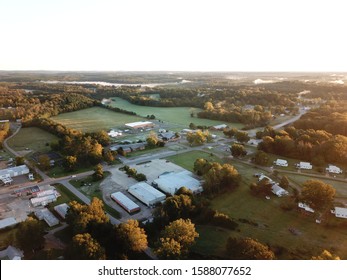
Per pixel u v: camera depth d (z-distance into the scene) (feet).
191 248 260.01
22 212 324.19
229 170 382.22
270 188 364.58
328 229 293.43
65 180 412.77
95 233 256.93
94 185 395.75
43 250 254.27
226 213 323.57
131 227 247.70
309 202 315.99
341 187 391.04
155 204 342.64
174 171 448.65
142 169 457.68
